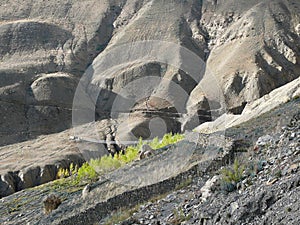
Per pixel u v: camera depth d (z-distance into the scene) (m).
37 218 19.73
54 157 80.38
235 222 9.82
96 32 168.38
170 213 12.73
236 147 17.14
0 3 186.62
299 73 125.12
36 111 118.94
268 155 13.62
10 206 23.25
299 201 9.22
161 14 157.38
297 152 11.67
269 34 138.25
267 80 114.69
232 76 116.38
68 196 20.95
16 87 127.38
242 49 132.25
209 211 10.88
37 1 187.50
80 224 17.11
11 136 109.19
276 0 154.75
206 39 152.25
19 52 153.25
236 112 106.19
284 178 10.41
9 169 76.31
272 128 18.47
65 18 178.12
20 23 164.25
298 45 135.25
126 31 150.50
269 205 9.77
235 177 11.88
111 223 14.80
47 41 160.50
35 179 74.00
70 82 132.12
